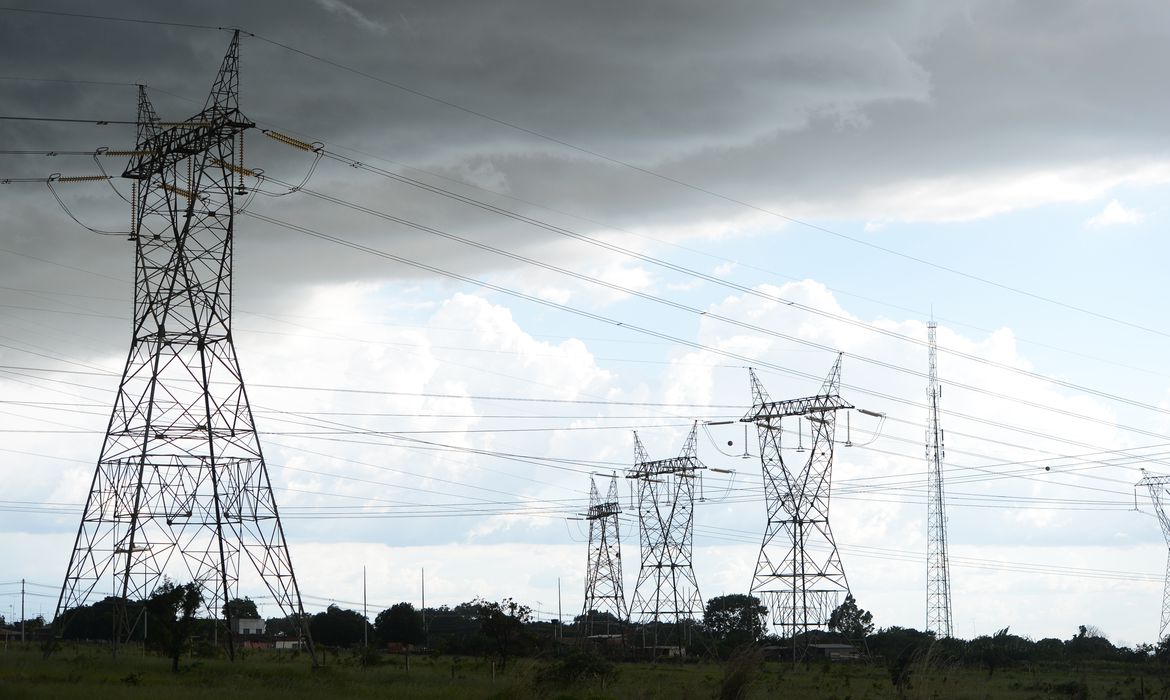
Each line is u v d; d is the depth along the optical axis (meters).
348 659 106.62
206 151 79.06
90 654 85.94
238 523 77.81
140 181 79.50
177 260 78.69
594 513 150.12
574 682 68.94
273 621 197.25
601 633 174.50
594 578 149.12
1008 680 104.12
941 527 145.88
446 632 193.75
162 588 77.50
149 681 63.22
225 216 79.56
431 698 59.31
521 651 98.62
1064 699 80.56
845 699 70.06
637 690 67.75
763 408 118.62
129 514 76.12
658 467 139.50
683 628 142.38
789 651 130.50
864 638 145.25
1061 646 178.50
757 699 64.38
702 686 69.88
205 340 78.44
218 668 75.88
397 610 174.50
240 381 78.88
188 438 77.50
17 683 56.69
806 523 117.69
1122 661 163.00
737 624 196.25
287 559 79.56
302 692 59.53
